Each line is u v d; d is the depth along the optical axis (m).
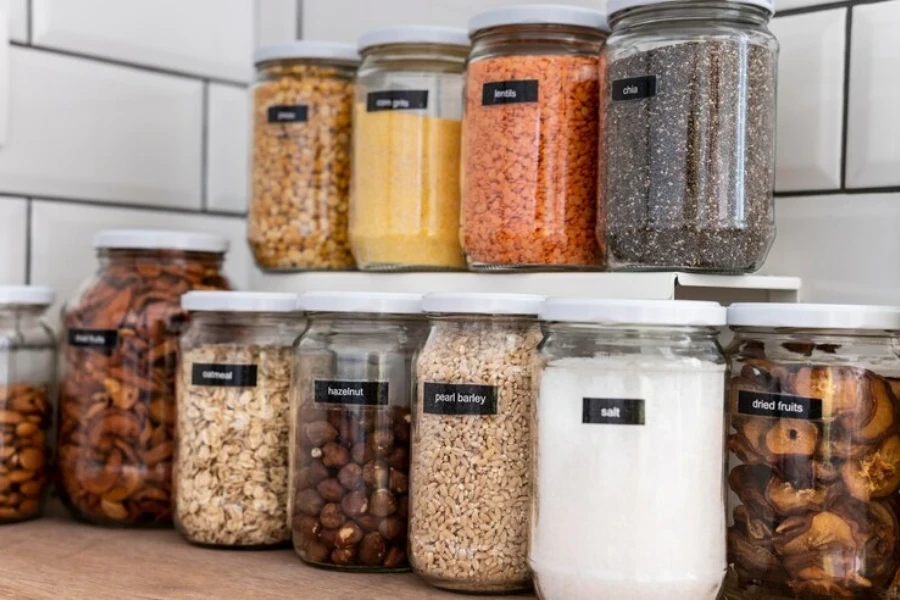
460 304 0.83
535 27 0.95
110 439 1.05
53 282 1.18
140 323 1.05
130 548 0.97
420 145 1.02
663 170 0.86
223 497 0.96
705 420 0.76
